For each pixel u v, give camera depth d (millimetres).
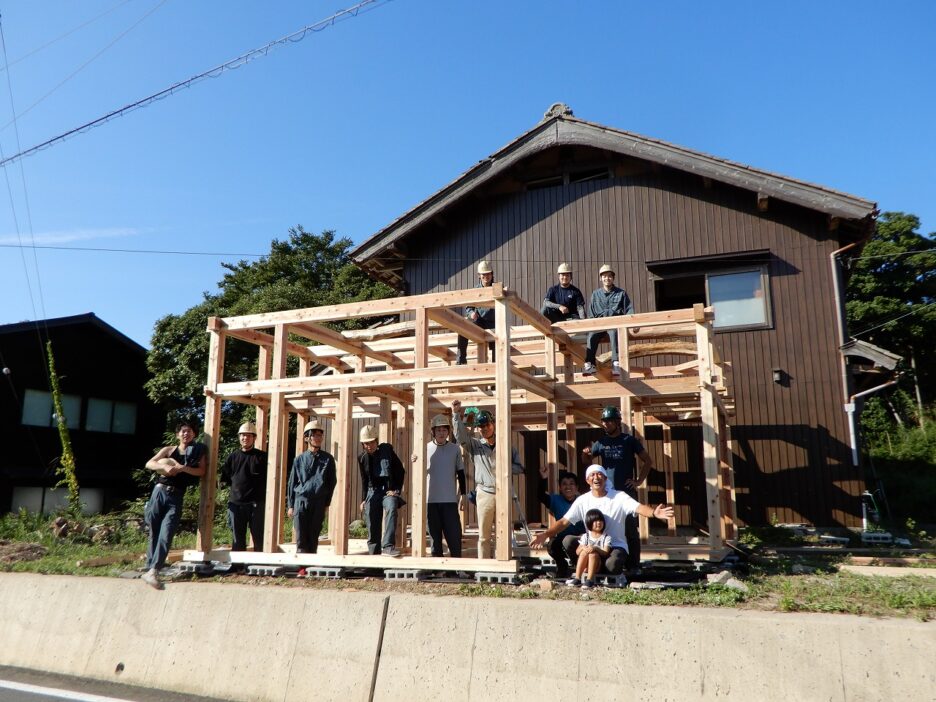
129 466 22531
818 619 4723
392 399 8797
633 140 13703
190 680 6121
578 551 6324
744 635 4723
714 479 7348
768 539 11172
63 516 13711
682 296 16828
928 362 30047
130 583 7004
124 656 6531
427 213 15000
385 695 5430
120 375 22578
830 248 12703
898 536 12039
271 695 5781
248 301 23719
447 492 7367
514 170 15008
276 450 7930
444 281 15297
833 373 12297
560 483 7738
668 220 13828
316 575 7266
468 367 6953
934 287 30016
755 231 13203
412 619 5617
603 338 9664
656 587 6031
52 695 5965
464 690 5230
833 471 12031
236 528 8070
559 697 4969
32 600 7336
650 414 10750
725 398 10633
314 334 8641
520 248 14805
